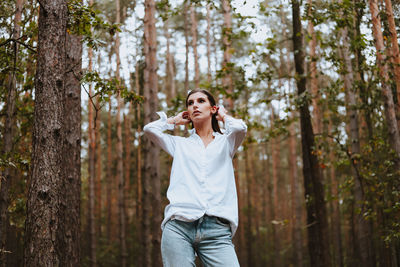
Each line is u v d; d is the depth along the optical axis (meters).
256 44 8.72
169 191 2.45
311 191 8.75
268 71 9.01
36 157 3.57
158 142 2.66
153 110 10.36
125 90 4.93
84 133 20.11
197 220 2.33
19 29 5.97
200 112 2.64
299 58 8.93
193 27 15.12
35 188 3.50
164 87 21.62
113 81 4.88
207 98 2.70
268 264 23.19
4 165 4.97
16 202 7.27
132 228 20.34
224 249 2.30
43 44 3.82
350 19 7.97
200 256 2.36
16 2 6.02
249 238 21.39
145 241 11.07
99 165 18.53
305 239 23.56
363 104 9.41
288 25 17.41
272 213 26.11
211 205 2.35
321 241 8.30
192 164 2.46
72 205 5.95
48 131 3.60
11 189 7.41
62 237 3.60
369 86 8.70
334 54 8.56
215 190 2.39
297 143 23.16
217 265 2.28
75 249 5.86
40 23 3.90
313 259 8.33
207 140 2.62
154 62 10.59
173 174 2.48
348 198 12.92
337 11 8.03
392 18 7.57
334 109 9.71
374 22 7.70
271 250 23.67
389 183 8.23
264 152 25.55
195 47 14.97
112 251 17.91
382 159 8.96
